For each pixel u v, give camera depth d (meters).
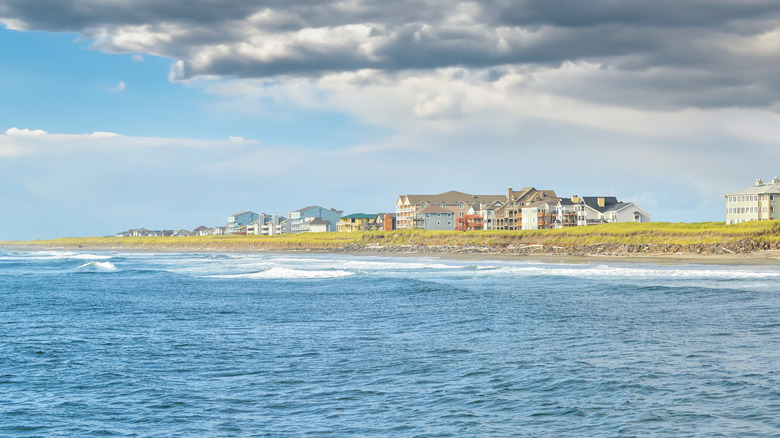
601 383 19.20
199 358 23.92
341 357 23.83
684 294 44.22
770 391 17.89
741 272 67.38
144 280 67.69
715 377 19.64
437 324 31.83
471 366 21.91
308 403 17.89
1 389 19.58
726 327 29.47
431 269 80.62
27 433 15.48
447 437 14.84
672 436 14.46
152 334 29.64
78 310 39.53
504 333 28.64
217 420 16.44
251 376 21.03
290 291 51.97
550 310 36.44
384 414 16.77
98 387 19.75
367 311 37.66
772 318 32.22
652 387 18.62
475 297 43.94
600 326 30.25
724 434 14.48
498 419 16.11
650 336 27.27
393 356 23.88
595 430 15.05
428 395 18.45
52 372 21.78
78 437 15.20
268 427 15.85
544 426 15.48
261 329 30.98
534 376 20.27
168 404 17.91
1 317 36.22
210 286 58.34
